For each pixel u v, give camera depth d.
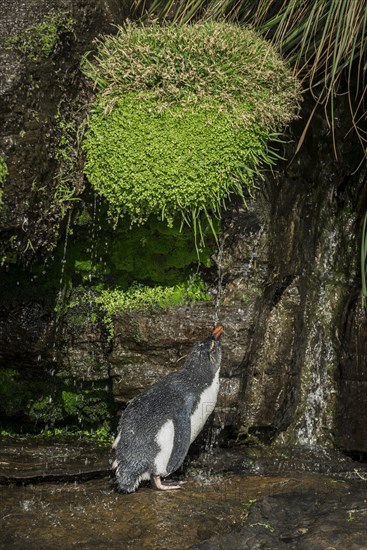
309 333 6.11
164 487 4.95
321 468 5.51
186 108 5.01
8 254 5.00
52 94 4.89
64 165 5.03
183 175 5.07
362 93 6.11
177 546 4.18
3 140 4.59
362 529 4.23
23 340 5.62
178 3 5.94
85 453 5.48
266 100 5.17
